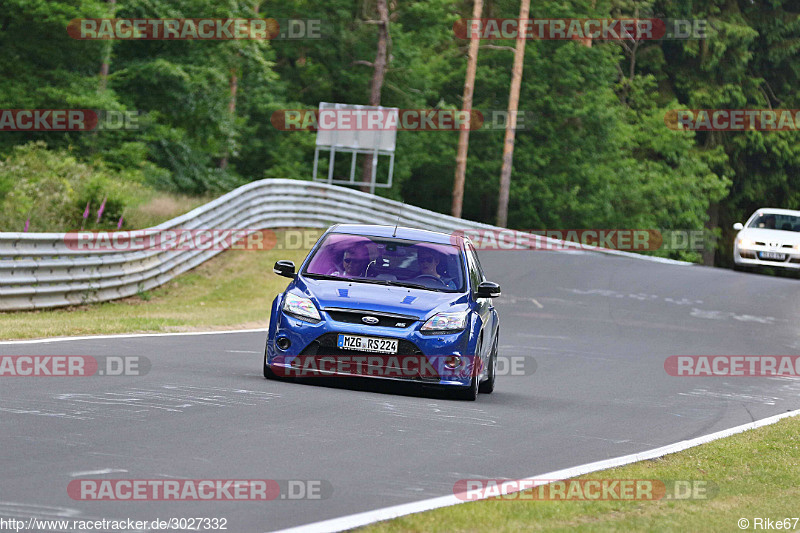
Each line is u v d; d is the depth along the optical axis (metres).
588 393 48.91
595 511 24.36
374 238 43.94
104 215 95.88
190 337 57.25
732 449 35.47
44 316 63.88
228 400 35.06
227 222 106.44
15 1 119.56
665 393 51.38
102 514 20.64
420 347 39.12
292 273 42.72
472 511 22.72
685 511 25.50
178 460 25.70
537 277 113.38
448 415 36.66
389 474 26.30
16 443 26.08
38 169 107.19
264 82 183.75
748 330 89.19
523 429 35.59
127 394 34.81
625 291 108.75
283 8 198.00
